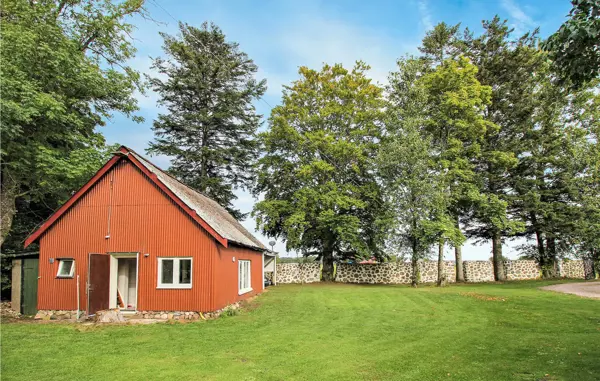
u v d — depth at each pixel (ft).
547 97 86.43
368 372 24.16
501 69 93.15
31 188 60.80
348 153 86.99
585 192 86.33
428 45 98.32
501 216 81.71
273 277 95.86
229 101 103.35
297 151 91.97
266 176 97.14
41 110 52.90
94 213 49.47
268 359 27.35
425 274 99.14
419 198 76.64
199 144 105.40
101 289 46.19
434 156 81.87
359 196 92.63
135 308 48.19
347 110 91.66
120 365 26.17
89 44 67.62
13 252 62.75
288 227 87.45
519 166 94.07
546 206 89.25
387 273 99.09
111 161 49.57
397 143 77.05
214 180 102.99
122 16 67.51
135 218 48.52
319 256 108.17
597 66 21.01
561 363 24.63
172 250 47.19
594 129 84.23
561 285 74.69
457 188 82.38
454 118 82.12
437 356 27.53
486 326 38.22
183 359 27.55
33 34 52.85
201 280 46.06
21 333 36.88
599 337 31.71
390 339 33.32
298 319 43.80
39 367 25.76
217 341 33.17
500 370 23.82
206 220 46.73
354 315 46.03
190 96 103.14
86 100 66.28
